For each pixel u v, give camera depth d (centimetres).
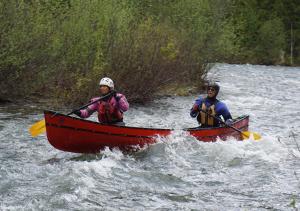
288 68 9656
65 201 1470
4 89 3275
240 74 6725
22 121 2686
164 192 1602
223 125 2298
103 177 1706
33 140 2280
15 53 3138
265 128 2812
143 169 1852
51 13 3441
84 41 3475
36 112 2969
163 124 2844
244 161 1983
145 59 3522
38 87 3459
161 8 4884
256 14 11950
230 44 5094
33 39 3244
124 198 1525
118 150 2061
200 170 1864
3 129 2472
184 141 2153
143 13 4675
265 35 11325
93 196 1523
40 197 1498
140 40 3659
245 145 2219
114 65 3438
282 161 1995
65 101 3288
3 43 3078
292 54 12050
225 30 5025
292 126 2897
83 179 1653
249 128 2803
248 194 1599
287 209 1466
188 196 1568
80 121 1941
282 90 4925
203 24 4753
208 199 1547
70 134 1938
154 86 3616
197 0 4862
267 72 7531
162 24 4466
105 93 2109
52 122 1894
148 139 2102
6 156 1991
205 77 4919
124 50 3488
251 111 3488
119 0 3869
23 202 1459
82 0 3594
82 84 3250
